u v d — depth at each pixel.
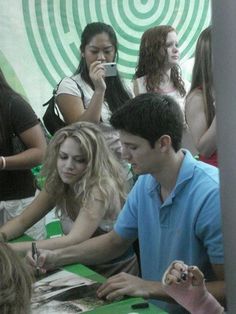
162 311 1.31
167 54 2.71
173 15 3.90
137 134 1.38
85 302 1.37
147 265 1.57
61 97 2.60
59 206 1.98
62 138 1.90
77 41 3.69
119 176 1.92
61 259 1.67
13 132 2.24
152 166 1.42
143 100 1.39
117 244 1.70
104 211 1.85
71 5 3.65
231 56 0.56
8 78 3.55
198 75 1.98
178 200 1.44
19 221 2.02
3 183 2.26
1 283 0.81
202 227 1.39
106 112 2.53
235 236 0.59
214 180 1.41
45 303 1.37
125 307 1.33
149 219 1.53
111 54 2.62
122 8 3.77
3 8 3.49
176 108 1.42
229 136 0.57
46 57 3.62
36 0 3.56
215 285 1.37
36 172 2.48
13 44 3.54
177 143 1.42
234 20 0.55
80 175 1.88
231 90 0.56
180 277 1.22
